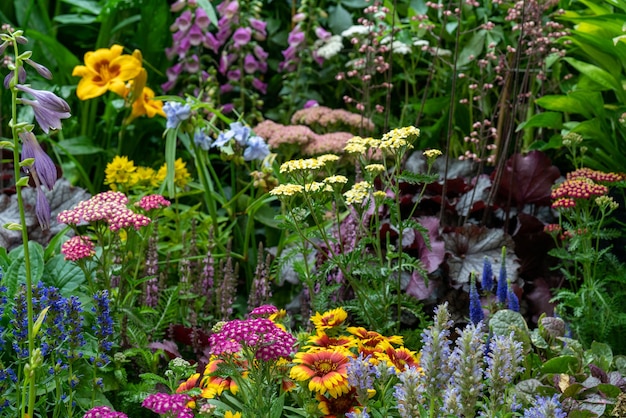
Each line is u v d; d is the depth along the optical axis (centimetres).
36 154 183
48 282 273
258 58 511
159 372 280
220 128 487
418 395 181
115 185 381
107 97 507
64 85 486
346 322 302
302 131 396
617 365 245
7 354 250
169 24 510
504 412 193
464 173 384
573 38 370
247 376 214
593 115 384
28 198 344
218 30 529
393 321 288
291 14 534
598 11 379
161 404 180
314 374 205
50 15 557
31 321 193
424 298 305
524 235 341
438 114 475
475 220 359
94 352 246
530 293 328
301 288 362
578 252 308
